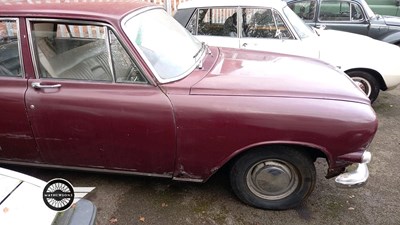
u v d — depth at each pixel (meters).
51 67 2.71
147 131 2.60
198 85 2.60
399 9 9.48
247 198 2.83
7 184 1.83
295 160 2.62
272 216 2.81
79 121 2.64
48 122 2.68
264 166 2.69
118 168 2.83
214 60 3.16
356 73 4.71
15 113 2.69
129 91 2.59
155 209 2.88
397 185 3.24
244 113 2.47
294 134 2.47
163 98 2.55
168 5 7.28
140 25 2.82
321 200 3.02
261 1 4.84
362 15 6.36
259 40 4.77
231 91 2.55
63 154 2.81
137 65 2.58
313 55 4.62
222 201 2.97
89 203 1.86
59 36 2.71
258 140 2.52
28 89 2.67
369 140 2.52
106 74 2.65
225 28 4.94
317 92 2.58
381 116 4.86
